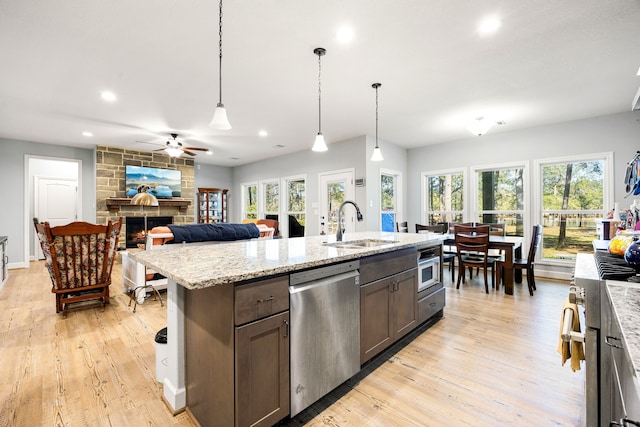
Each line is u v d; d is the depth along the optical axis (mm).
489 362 2229
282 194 7547
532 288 3961
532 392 1868
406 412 1699
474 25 2311
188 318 1674
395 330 2330
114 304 3602
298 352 1562
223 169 9109
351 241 2756
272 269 1429
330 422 1623
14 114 4320
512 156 5270
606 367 1155
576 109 4180
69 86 3383
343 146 6020
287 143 6246
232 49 2643
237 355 1301
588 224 4688
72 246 3227
